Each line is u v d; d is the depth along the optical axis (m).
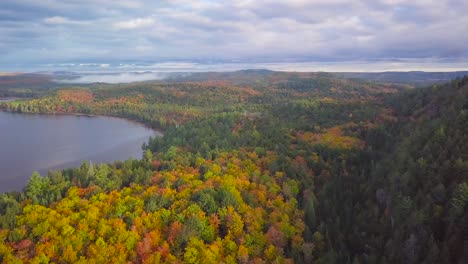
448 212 74.88
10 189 148.25
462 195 74.00
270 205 96.25
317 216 94.38
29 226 85.50
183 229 82.00
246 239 82.75
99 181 109.25
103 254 78.31
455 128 100.44
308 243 81.88
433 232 74.69
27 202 96.88
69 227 83.38
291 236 86.00
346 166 123.94
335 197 100.06
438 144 96.56
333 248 82.44
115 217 88.25
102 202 94.31
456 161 83.25
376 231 84.81
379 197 94.19
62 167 175.25
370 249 78.56
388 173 102.00
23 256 76.81
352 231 86.75
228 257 79.44
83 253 80.06
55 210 90.88
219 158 127.88
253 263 78.25
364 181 108.81
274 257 80.31
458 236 68.88
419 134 110.31
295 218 92.50
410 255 71.00
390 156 113.88
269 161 125.88
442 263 66.81
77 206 93.94
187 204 91.56
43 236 81.44
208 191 95.06
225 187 98.12
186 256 78.12
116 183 108.62
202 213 87.62
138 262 79.00
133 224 85.19
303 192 105.31
